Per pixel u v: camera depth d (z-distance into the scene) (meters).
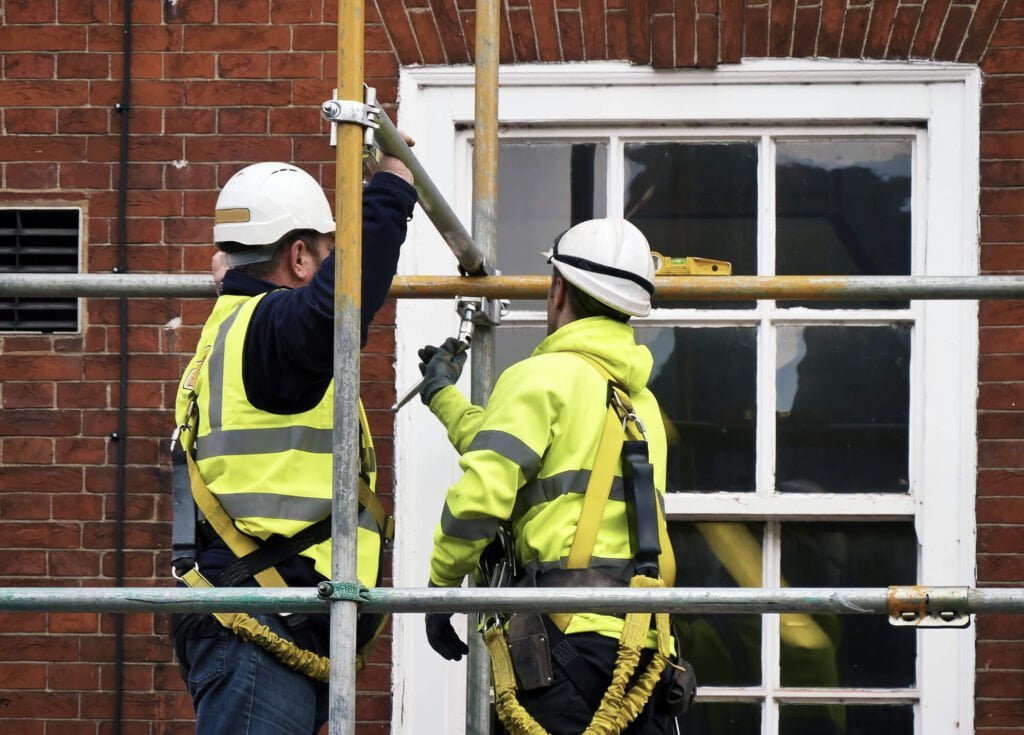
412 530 19.69
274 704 12.59
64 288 14.23
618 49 20.00
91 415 20.02
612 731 12.40
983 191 19.62
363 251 12.00
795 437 19.94
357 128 11.45
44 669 19.78
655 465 13.61
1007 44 19.67
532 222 20.39
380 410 19.83
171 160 20.25
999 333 19.50
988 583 19.30
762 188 20.14
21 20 20.42
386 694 19.62
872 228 20.08
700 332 20.08
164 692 19.72
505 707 12.58
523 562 13.10
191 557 12.77
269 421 12.77
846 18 19.81
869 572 19.86
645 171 20.36
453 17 20.12
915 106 19.80
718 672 19.89
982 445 19.42
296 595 11.34
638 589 11.50
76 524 19.88
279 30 20.28
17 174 20.30
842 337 20.03
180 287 14.43
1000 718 19.23
